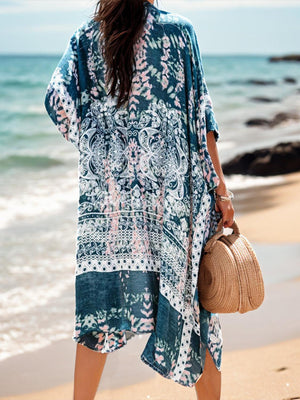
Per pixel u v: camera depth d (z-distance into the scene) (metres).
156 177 2.44
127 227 2.43
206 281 2.48
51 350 4.12
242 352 3.67
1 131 23.56
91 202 2.44
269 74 68.50
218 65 84.69
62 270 6.05
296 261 5.75
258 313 4.38
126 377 3.45
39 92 40.19
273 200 9.70
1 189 11.65
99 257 2.42
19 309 4.93
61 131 2.50
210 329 2.54
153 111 2.44
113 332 2.43
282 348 3.68
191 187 2.50
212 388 2.56
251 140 20.66
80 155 2.46
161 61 2.45
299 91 44.62
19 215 9.02
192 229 2.49
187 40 2.49
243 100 38.34
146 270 2.42
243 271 2.41
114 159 2.44
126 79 2.41
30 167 15.75
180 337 2.46
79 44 2.49
